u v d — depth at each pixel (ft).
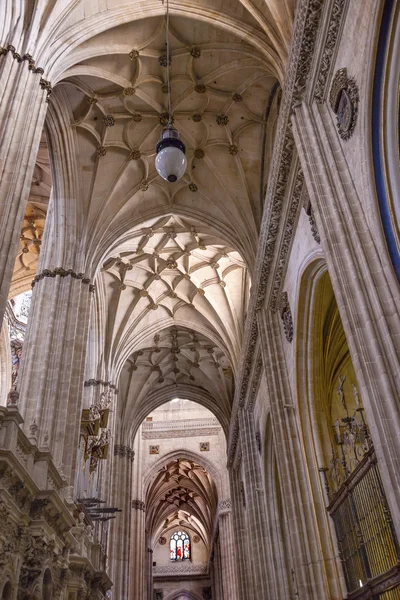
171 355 98.37
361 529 35.06
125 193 63.93
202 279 82.33
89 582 52.13
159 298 84.94
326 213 29.73
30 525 33.83
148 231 72.54
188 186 65.36
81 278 56.18
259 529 62.80
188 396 104.42
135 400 99.66
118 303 81.97
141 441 130.41
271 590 58.59
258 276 51.72
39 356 48.44
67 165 58.65
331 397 45.01
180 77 55.62
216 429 131.75
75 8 43.68
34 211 76.07
